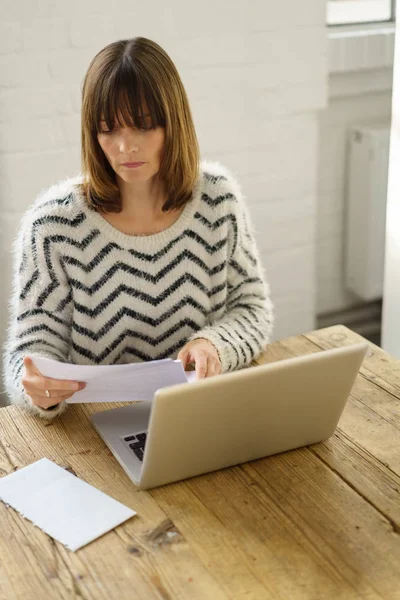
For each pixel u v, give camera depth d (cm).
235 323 158
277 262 286
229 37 247
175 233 153
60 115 235
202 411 112
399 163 220
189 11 239
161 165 145
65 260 150
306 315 300
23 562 106
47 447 131
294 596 99
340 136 291
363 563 105
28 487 120
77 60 231
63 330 155
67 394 131
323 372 119
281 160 272
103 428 134
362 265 299
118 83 132
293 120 269
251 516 114
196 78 247
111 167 145
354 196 295
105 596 100
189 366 150
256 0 247
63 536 109
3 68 224
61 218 149
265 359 159
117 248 151
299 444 129
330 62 271
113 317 155
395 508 115
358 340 166
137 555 106
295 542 109
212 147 258
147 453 114
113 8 229
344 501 117
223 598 99
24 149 234
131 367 124
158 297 156
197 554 107
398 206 224
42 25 223
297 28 256
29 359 129
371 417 139
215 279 161
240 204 162
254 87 257
